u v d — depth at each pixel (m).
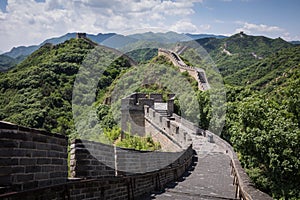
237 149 10.56
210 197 9.42
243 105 10.08
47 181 4.54
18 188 3.96
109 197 6.71
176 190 10.25
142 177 8.89
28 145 4.15
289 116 9.85
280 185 8.87
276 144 8.98
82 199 5.62
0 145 3.72
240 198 9.09
